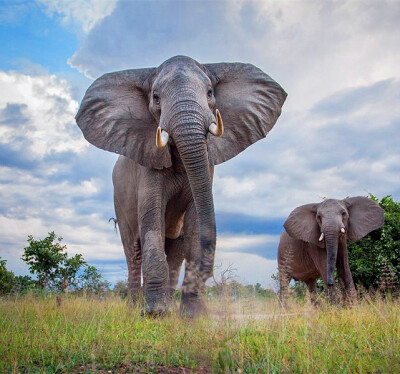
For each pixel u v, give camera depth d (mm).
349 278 13359
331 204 13820
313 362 4414
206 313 7082
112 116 8516
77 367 4633
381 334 5824
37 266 17250
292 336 5359
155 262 7949
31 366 4621
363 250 15531
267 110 8875
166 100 7535
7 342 5430
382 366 4270
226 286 5312
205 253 7199
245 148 8680
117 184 10250
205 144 7254
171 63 7988
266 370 4258
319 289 16766
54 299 9625
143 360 4863
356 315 7281
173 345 5215
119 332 6172
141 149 8359
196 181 7168
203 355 4453
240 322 5852
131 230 10172
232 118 8633
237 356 4559
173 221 9156
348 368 4277
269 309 5750
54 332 6062
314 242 14188
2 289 16859
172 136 7266
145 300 7820
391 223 15320
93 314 7801
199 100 7422
